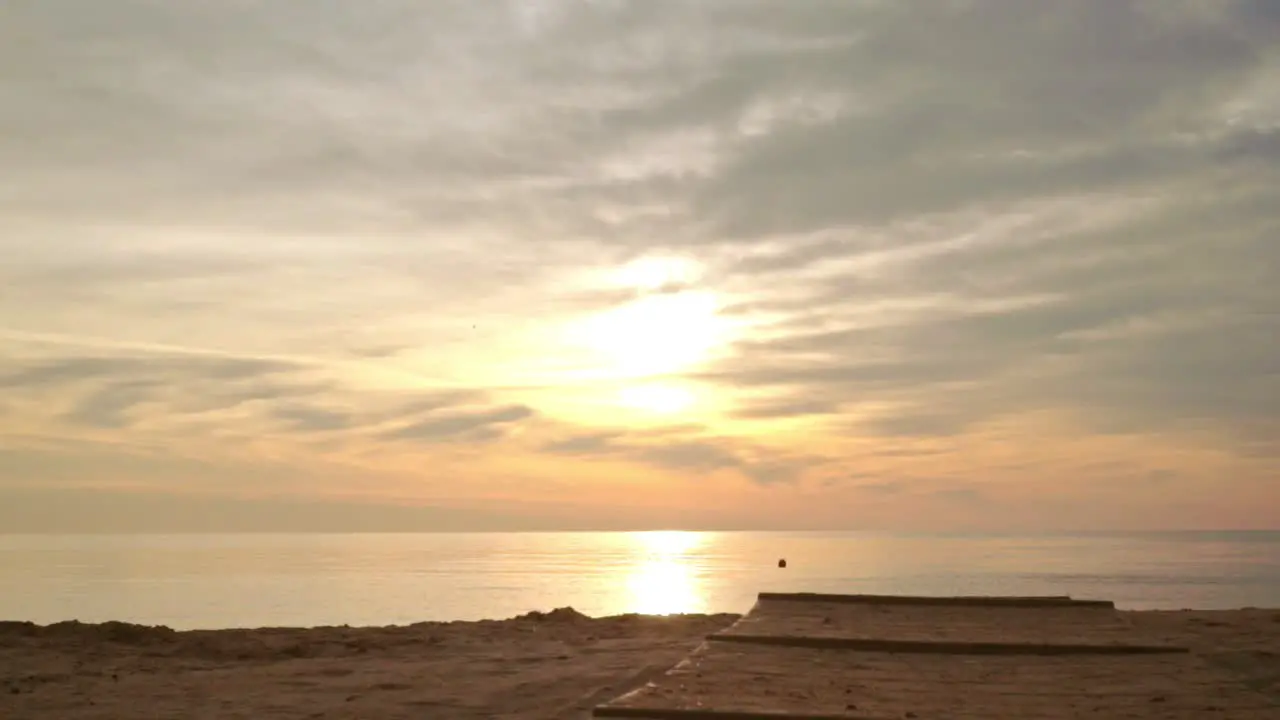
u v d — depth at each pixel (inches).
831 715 256.7
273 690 398.6
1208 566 7514.8
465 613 3176.7
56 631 570.6
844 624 407.2
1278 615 546.0
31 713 361.1
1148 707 274.8
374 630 592.1
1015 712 267.4
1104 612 441.4
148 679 429.4
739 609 3388.3
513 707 356.2
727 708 263.3
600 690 370.9
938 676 315.3
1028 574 6230.3
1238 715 266.7
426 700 370.3
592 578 6117.1
